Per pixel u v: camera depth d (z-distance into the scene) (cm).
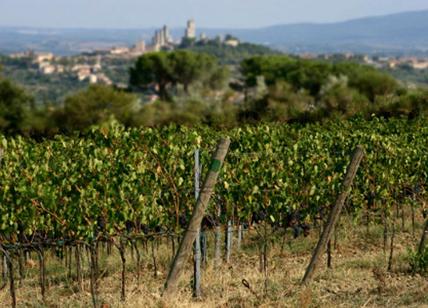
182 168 2028
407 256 2245
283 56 12912
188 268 2184
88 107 6975
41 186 1856
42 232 2073
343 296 1755
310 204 2311
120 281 2147
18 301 1948
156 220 2031
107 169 1919
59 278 2277
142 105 7481
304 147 2466
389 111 5916
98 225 1977
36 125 6844
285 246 2581
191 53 12619
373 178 2566
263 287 1844
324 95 7494
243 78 12575
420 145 2892
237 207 2169
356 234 2752
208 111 7094
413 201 2731
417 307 1603
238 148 2586
